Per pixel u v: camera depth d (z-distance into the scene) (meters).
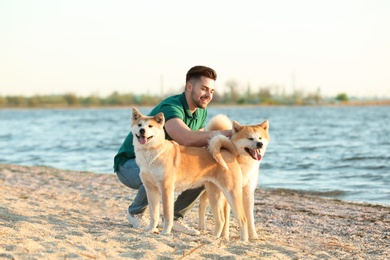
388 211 7.85
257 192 9.89
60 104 112.38
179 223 5.88
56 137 27.44
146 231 5.64
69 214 6.68
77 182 10.52
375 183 10.98
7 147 21.69
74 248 4.63
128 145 6.12
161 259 4.56
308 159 15.84
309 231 6.47
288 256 5.04
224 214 5.86
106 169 14.25
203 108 6.03
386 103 116.00
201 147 5.70
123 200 8.38
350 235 6.28
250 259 4.74
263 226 6.73
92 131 32.78
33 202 7.32
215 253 4.82
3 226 5.23
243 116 54.62
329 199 9.07
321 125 36.81
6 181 10.44
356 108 90.62
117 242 5.01
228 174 5.50
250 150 5.59
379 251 5.53
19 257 4.22
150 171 5.45
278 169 13.70
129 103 111.50
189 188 5.68
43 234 5.07
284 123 40.41
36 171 12.59
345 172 12.84
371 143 21.30
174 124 5.71
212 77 5.88
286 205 8.33
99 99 112.38
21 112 89.50
